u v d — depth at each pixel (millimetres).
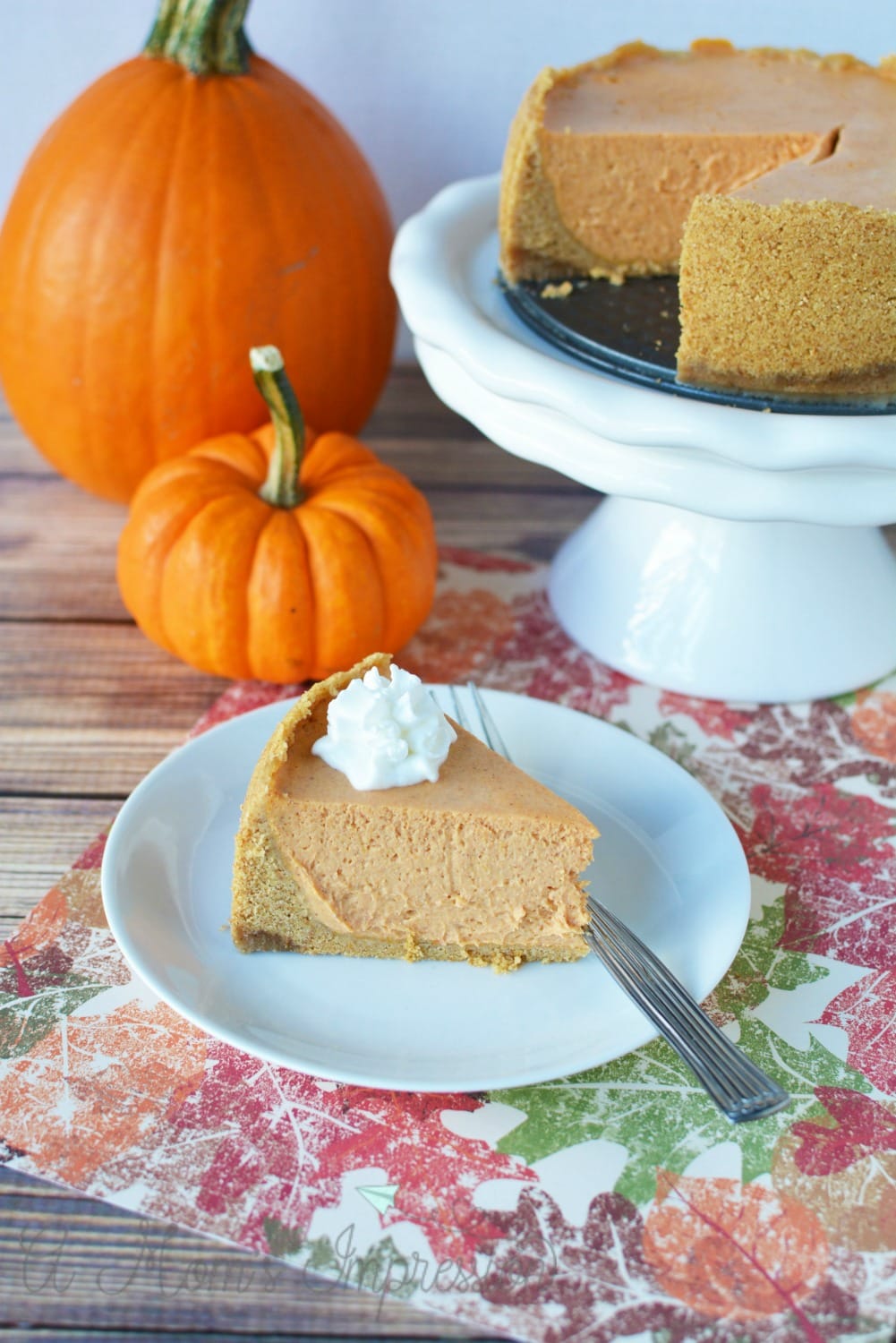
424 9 800
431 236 695
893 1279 489
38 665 698
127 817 583
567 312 673
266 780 555
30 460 841
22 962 566
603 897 580
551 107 687
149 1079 532
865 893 606
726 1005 563
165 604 669
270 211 722
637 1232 497
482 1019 542
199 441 751
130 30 817
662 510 699
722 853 586
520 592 755
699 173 679
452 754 583
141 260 711
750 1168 514
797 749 672
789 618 688
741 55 735
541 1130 522
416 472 831
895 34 799
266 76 741
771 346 605
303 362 753
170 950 550
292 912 562
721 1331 476
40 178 728
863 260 585
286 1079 534
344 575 663
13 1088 526
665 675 695
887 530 793
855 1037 554
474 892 561
